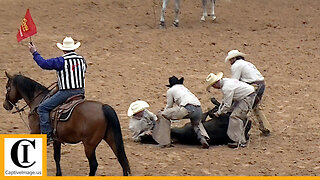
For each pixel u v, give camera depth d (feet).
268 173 114.21
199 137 131.54
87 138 101.50
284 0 303.89
